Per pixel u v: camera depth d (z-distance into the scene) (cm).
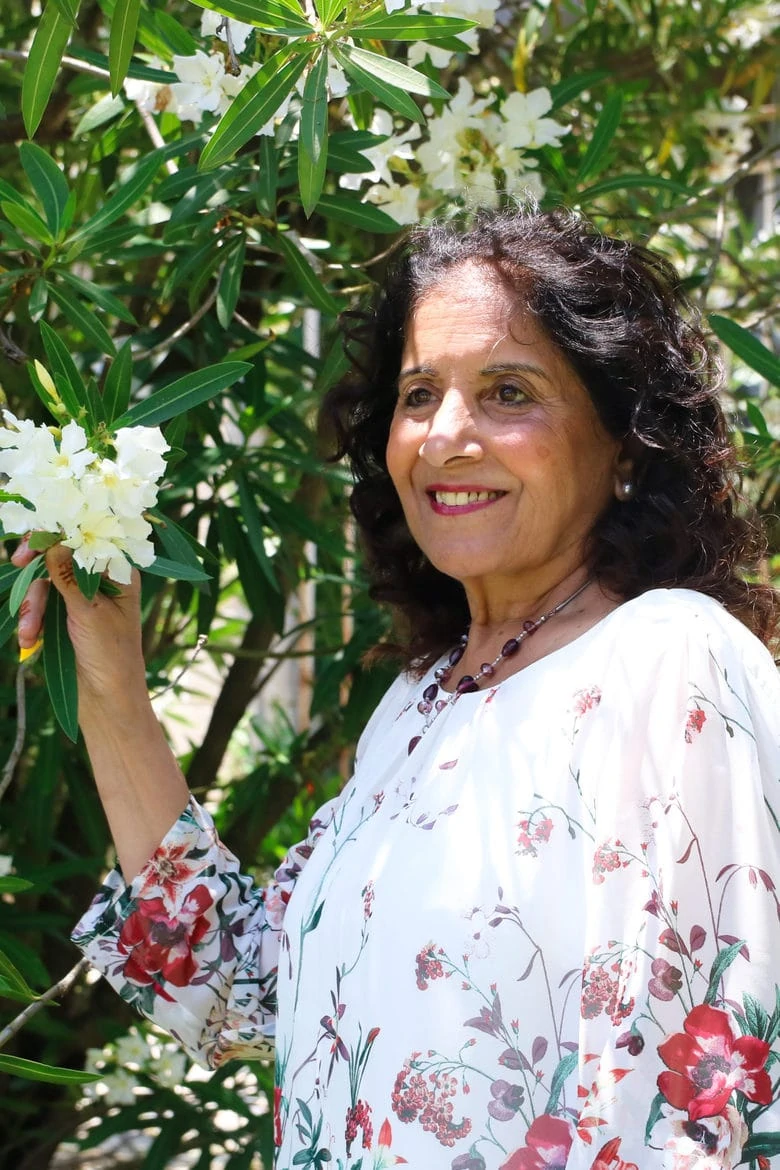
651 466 118
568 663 106
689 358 123
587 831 99
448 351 116
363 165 168
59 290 157
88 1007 243
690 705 97
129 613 133
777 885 92
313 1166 110
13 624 128
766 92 269
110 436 119
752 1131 88
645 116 262
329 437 150
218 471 204
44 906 238
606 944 93
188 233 176
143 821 138
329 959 111
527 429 114
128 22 130
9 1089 237
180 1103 225
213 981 138
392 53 198
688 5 261
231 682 235
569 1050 95
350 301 204
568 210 128
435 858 103
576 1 279
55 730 208
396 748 124
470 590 125
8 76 233
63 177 155
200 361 204
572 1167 90
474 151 189
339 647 228
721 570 116
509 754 104
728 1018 89
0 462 113
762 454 204
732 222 296
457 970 99
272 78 132
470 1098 96
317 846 125
